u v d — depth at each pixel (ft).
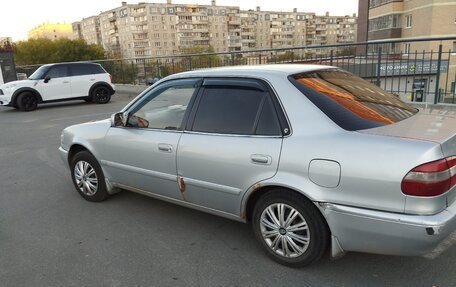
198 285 9.43
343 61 31.07
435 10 122.01
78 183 15.56
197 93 11.51
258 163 9.62
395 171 7.80
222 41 415.44
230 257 10.67
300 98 9.51
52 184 17.75
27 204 15.34
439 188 7.66
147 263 10.54
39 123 36.04
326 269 9.80
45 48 245.65
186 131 11.43
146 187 12.95
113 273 10.11
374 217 8.05
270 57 35.78
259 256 10.64
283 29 460.14
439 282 9.09
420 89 29.48
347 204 8.42
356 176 8.20
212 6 403.34
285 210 9.61
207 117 11.07
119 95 58.34
